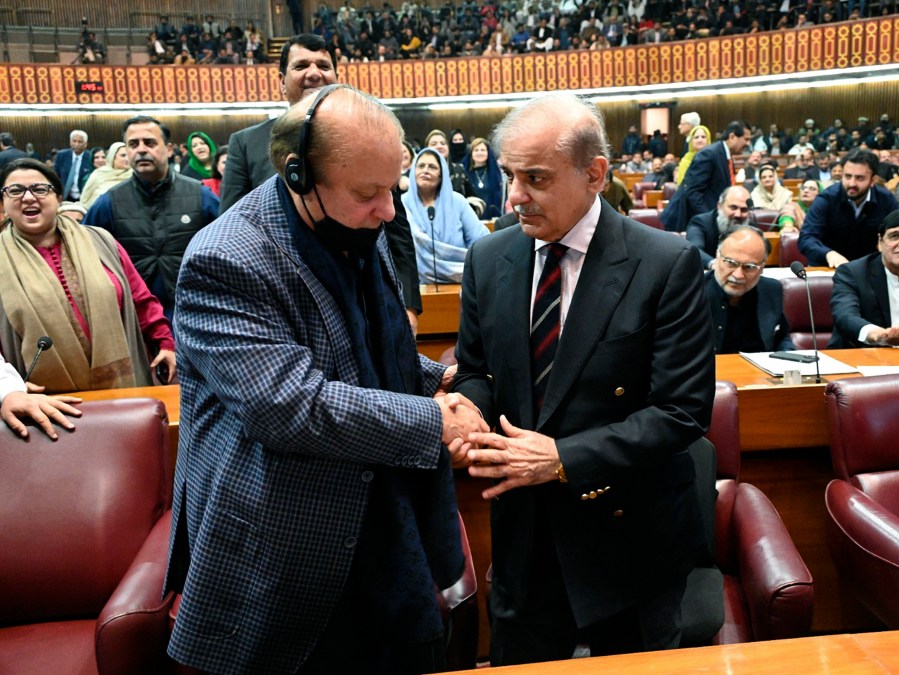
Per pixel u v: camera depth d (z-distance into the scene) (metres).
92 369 2.49
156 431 1.91
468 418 1.33
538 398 1.46
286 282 1.22
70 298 2.51
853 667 1.08
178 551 1.34
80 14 18.81
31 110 16.98
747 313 3.04
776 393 2.24
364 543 1.29
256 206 1.26
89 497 1.81
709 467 1.75
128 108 17.33
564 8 18.48
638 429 1.35
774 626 1.59
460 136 9.98
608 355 1.39
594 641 1.57
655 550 1.46
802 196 7.63
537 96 1.36
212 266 1.18
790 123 17.61
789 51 16.36
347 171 1.15
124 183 3.29
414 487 1.35
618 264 1.40
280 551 1.21
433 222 4.14
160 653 1.50
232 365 1.15
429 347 4.00
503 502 1.51
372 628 1.31
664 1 17.95
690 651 1.15
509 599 1.53
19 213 2.46
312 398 1.15
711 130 18.16
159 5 19.33
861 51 15.74
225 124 18.31
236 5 19.75
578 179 1.33
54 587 1.77
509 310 1.47
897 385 2.08
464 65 18.00
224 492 1.21
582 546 1.44
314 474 1.22
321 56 2.46
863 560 1.82
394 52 18.31
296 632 1.25
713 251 4.29
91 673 1.59
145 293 2.81
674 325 1.37
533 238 1.44
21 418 1.86
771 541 1.72
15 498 1.79
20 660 1.63
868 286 3.22
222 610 1.23
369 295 1.34
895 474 2.03
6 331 2.42
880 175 9.16
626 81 17.62
